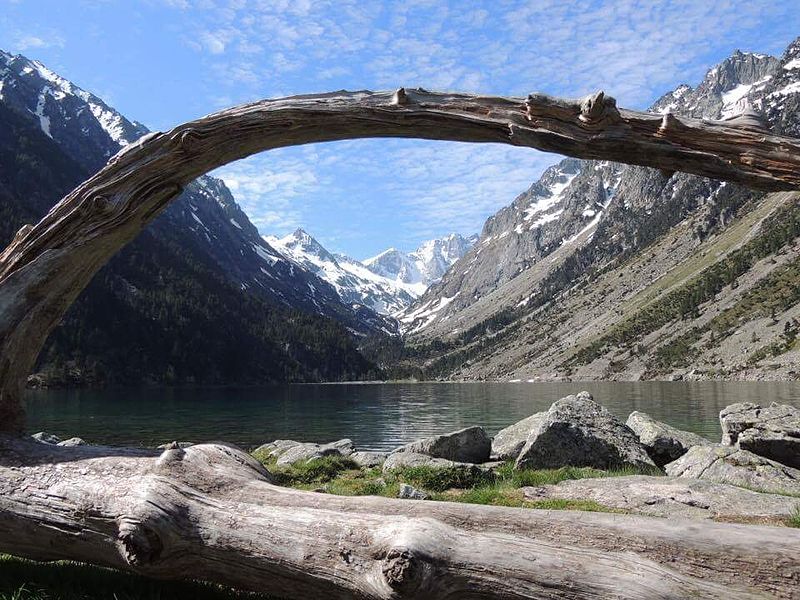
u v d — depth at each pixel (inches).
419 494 475.8
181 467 216.2
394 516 187.0
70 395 4047.7
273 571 192.5
